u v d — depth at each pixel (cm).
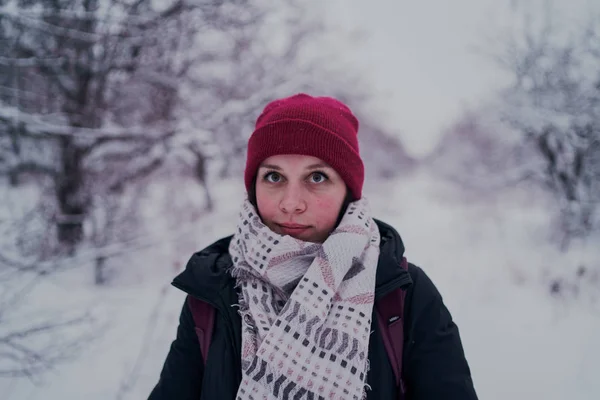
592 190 648
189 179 716
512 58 677
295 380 85
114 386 283
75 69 492
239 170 705
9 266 321
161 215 655
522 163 795
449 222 1228
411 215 1470
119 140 550
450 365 91
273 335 88
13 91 451
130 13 498
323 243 97
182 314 108
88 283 496
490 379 313
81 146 501
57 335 325
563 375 314
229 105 619
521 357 346
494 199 1292
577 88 635
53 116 476
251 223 104
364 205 109
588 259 568
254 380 86
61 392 275
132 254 546
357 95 701
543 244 725
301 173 99
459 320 433
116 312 402
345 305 93
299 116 99
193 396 102
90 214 516
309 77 658
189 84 611
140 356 309
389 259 99
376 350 93
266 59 663
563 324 405
